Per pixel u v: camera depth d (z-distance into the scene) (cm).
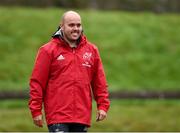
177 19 6284
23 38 5362
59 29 1403
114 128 3106
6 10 5944
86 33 5572
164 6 6725
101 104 1399
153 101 4006
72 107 1353
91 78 1404
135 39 5594
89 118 1376
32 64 4875
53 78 1369
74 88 1359
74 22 1359
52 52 1366
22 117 3294
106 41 5475
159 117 3431
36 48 5206
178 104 3922
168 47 5547
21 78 4594
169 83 4822
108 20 5909
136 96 4091
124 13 6228
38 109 1357
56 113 1352
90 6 6494
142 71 4981
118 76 4822
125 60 5134
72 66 1366
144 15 6266
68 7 6456
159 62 5184
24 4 6378
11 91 3925
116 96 4056
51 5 6444
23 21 5678
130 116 3409
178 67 5144
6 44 5212
